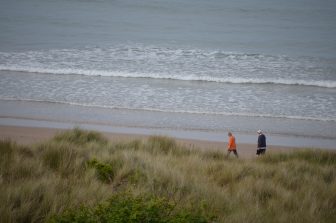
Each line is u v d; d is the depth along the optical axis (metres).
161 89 129.38
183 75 145.38
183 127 97.62
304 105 117.69
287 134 96.12
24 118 99.88
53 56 170.25
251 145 87.94
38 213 26.14
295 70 160.00
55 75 142.38
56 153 43.81
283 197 36.84
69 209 24.84
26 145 49.50
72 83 133.12
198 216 24.05
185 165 48.91
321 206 35.44
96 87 129.25
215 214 27.58
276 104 117.94
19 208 26.41
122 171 38.78
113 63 160.50
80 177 36.75
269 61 174.00
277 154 66.94
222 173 45.94
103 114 104.94
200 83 138.62
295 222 30.44
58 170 38.94
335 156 65.50
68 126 95.12
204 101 118.62
